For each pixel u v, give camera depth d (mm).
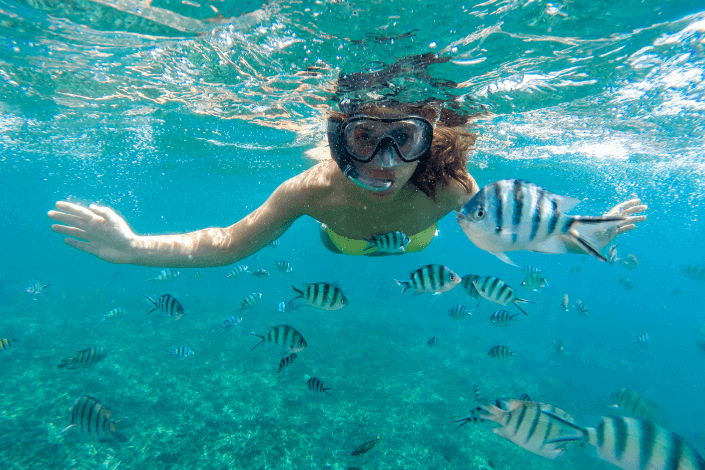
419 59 1192
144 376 2604
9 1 1093
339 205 739
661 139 2678
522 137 2695
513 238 372
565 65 1386
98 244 613
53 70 1733
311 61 1279
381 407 2348
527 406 686
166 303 1552
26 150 4059
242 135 2898
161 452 1748
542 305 8422
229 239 670
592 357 4570
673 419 2992
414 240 1019
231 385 2504
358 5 948
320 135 2543
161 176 5754
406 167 601
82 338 3451
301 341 1349
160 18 1150
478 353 3896
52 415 2010
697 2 1002
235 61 1417
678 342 6328
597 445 563
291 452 1804
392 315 5574
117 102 2219
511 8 986
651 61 1380
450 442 2020
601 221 349
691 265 2658
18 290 5734
